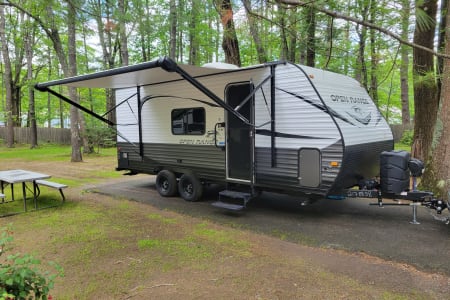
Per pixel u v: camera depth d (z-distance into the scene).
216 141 6.21
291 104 5.17
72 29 10.89
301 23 4.02
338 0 3.40
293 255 3.93
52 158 14.42
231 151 6.03
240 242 4.36
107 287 3.24
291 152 5.21
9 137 20.27
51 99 27.39
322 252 4.00
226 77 5.91
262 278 3.35
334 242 4.31
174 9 8.34
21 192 7.69
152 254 4.00
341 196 4.99
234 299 2.97
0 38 21.73
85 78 5.61
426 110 7.37
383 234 4.55
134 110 7.79
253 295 3.03
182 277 3.41
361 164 5.20
